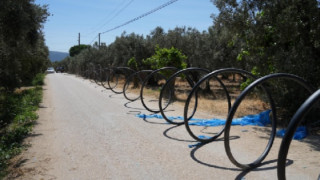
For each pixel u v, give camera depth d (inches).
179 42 790.5
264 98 312.7
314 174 157.9
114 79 1131.3
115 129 273.7
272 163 178.7
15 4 366.9
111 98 534.6
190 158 189.5
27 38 448.8
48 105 440.8
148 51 857.5
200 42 664.4
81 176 163.5
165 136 245.9
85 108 409.1
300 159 180.7
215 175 161.6
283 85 279.9
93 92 650.2
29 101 460.1
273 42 305.1
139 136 246.2
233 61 587.8
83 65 1614.2
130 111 382.0
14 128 280.5
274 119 204.8
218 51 604.1
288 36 263.9
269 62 302.2
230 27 309.7
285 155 113.8
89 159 190.5
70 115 352.2
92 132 262.4
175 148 211.3
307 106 109.6
